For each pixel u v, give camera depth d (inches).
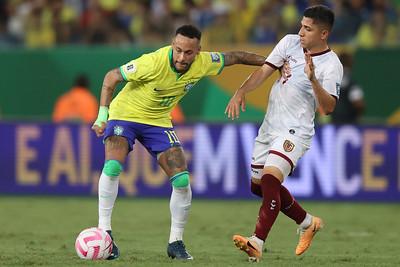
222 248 1366.9
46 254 1237.7
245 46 2455.7
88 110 2443.4
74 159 2213.3
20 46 2854.3
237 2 2736.2
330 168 2149.4
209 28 2728.8
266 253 1294.3
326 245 1435.8
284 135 1131.9
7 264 1109.7
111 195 1166.3
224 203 2143.2
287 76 1141.1
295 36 1158.3
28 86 2546.8
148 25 2812.5
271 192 1116.5
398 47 2427.4
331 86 1110.4
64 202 2130.9
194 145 2186.3
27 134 2228.1
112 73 1141.1
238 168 2176.4
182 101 2449.6
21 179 2234.3
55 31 2854.3
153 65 1132.5
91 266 1077.8
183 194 1168.2
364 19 2699.3
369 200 2149.4
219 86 2431.1
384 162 2144.4
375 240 1519.4
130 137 1167.6
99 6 2856.8
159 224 1734.7
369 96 2431.1
